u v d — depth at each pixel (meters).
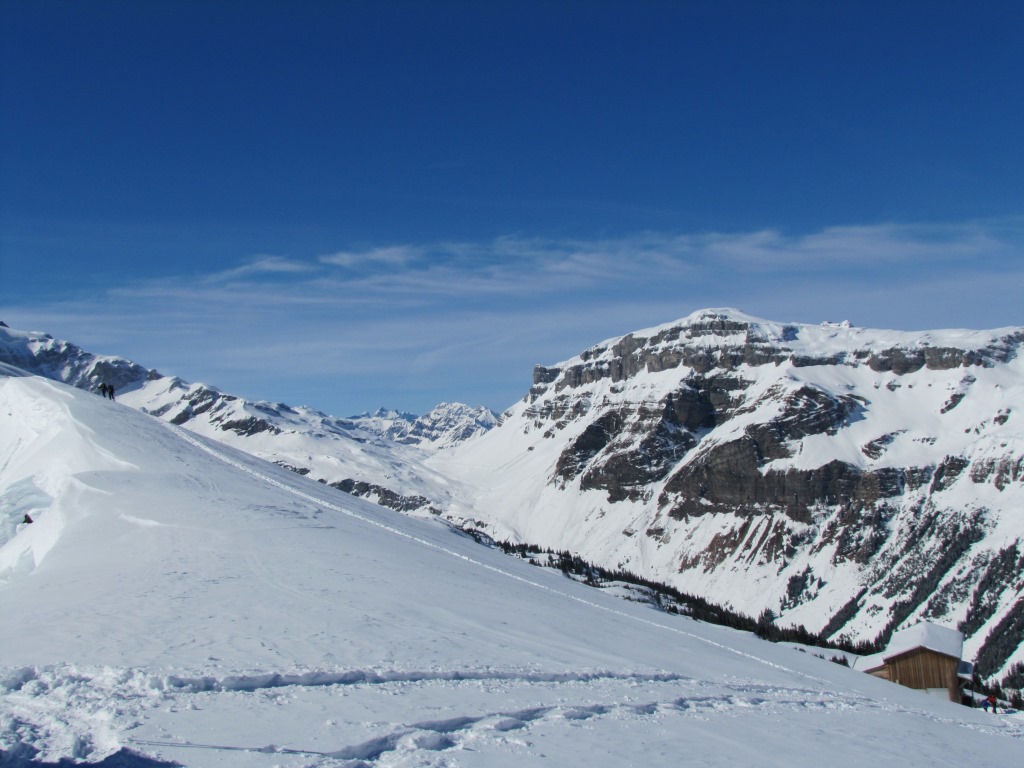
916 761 29.28
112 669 24.55
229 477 91.12
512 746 22.06
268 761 18.42
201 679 24.36
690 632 68.94
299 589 43.69
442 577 58.59
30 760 17.52
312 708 23.09
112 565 47.72
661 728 27.06
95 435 91.12
